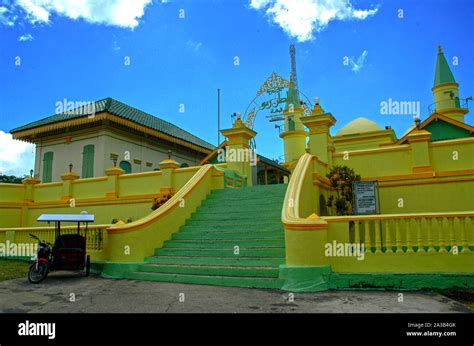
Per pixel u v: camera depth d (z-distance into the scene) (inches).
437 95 1133.7
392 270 302.0
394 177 506.0
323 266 305.7
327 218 325.4
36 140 1061.1
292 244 311.3
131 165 997.2
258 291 295.3
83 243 394.3
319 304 249.3
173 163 638.5
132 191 678.5
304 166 450.0
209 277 328.8
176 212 463.2
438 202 478.0
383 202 506.0
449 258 292.4
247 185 693.3
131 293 295.3
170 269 360.5
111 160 930.7
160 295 285.0
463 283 281.1
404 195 497.4
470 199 462.9
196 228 456.8
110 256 396.8
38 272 357.1
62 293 301.3
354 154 545.6
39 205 773.9
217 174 593.3
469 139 477.4
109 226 420.2
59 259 373.4
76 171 960.3
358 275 301.3
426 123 802.2
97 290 311.0
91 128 951.6
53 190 773.3
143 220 406.3
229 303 255.0
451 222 298.0
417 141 500.4
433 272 292.5
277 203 487.2
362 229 386.3
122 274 374.3
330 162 559.8
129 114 1014.4
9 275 398.9
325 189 519.8
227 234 420.8
